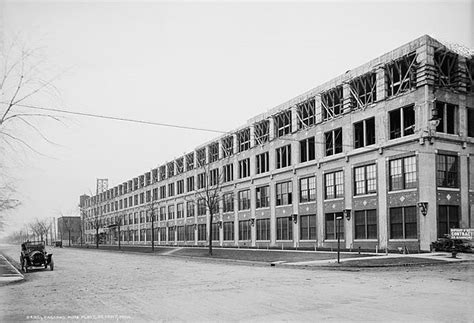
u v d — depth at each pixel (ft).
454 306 39.60
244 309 40.09
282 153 169.07
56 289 60.49
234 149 203.72
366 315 36.01
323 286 55.31
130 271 91.04
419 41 111.45
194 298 47.73
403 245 111.55
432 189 106.32
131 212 354.54
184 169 260.01
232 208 203.41
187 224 252.62
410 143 111.65
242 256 131.13
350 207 130.31
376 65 122.31
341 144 140.56
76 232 501.56
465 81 114.83
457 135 111.45
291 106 162.40
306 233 151.74
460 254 97.86
